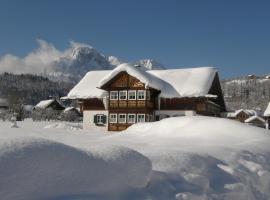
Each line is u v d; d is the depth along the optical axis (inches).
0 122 2005.4
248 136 600.4
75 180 223.0
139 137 710.5
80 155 234.2
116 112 1609.3
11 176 195.9
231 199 310.0
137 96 1577.3
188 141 577.0
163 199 262.5
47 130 1262.3
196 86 1595.7
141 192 256.5
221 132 636.1
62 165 219.3
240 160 406.9
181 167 328.8
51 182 211.8
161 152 352.2
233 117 3149.6
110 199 231.0
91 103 1721.2
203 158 364.2
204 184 312.5
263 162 432.1
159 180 287.9
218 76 1743.4
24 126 1558.8
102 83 1601.9
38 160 210.4
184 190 290.0
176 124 735.7
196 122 710.5
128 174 253.1
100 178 235.8
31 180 203.0
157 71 1788.9
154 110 1641.2
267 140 570.6
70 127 1563.7
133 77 1584.6
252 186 351.6
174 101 1620.3
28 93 7637.8
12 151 205.8
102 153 254.4
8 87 7504.9
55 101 3848.4
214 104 1797.5
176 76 1710.1
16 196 196.2
